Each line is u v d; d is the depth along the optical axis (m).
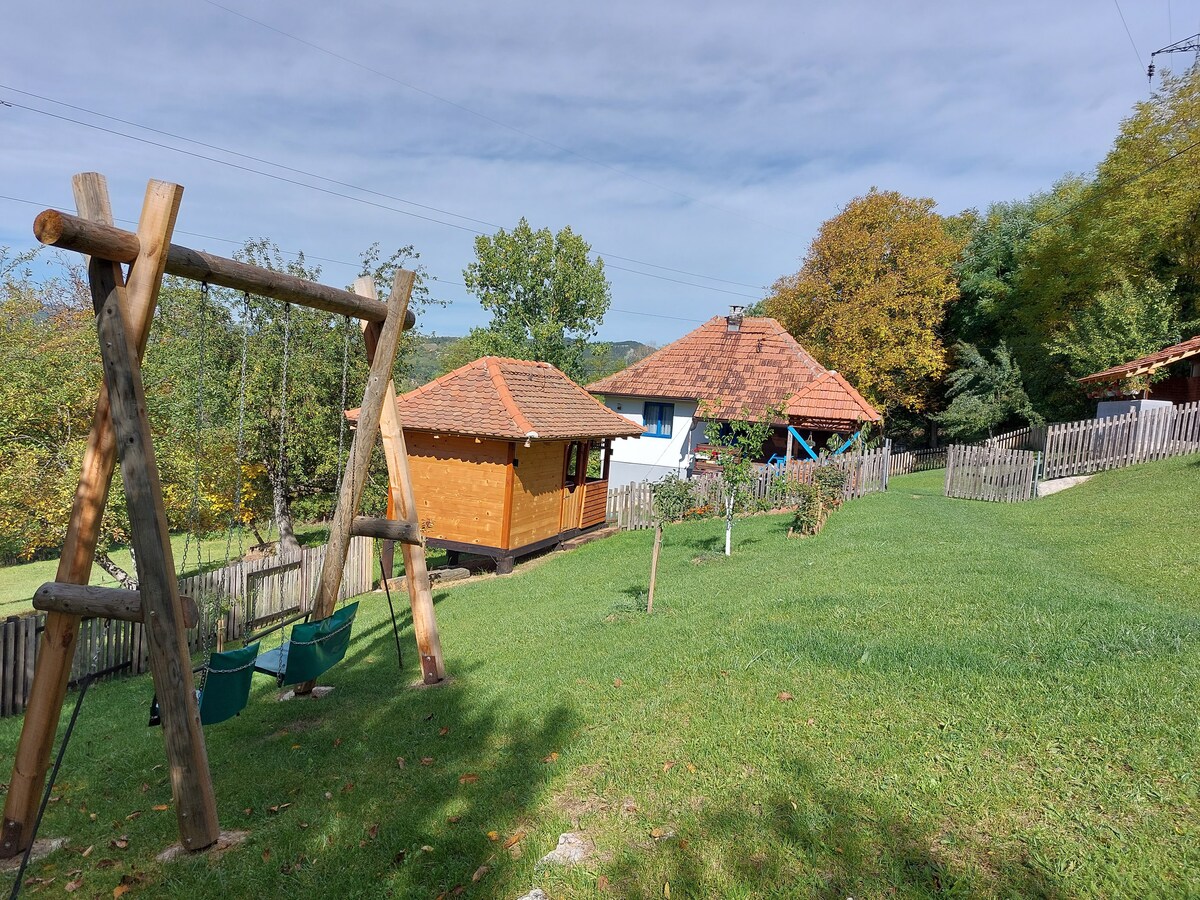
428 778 5.02
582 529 18.16
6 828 4.79
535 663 7.38
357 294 7.31
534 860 3.83
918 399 37.41
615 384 27.91
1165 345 23.73
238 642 11.60
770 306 41.69
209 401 15.60
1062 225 32.22
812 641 6.14
